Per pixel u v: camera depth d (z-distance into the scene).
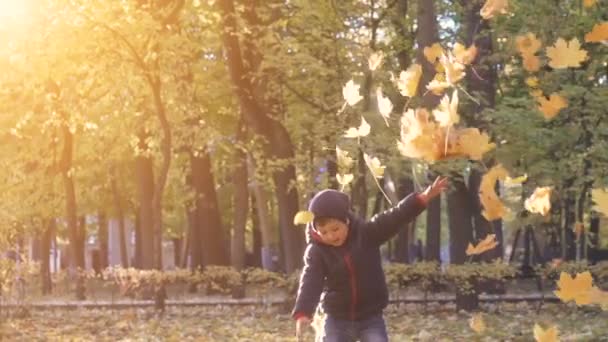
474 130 3.50
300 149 21.39
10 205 17.48
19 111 21.80
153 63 19.03
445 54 3.78
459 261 19.31
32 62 18.23
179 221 39.12
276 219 37.88
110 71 19.38
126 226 51.53
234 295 20.41
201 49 20.41
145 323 17.38
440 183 5.63
